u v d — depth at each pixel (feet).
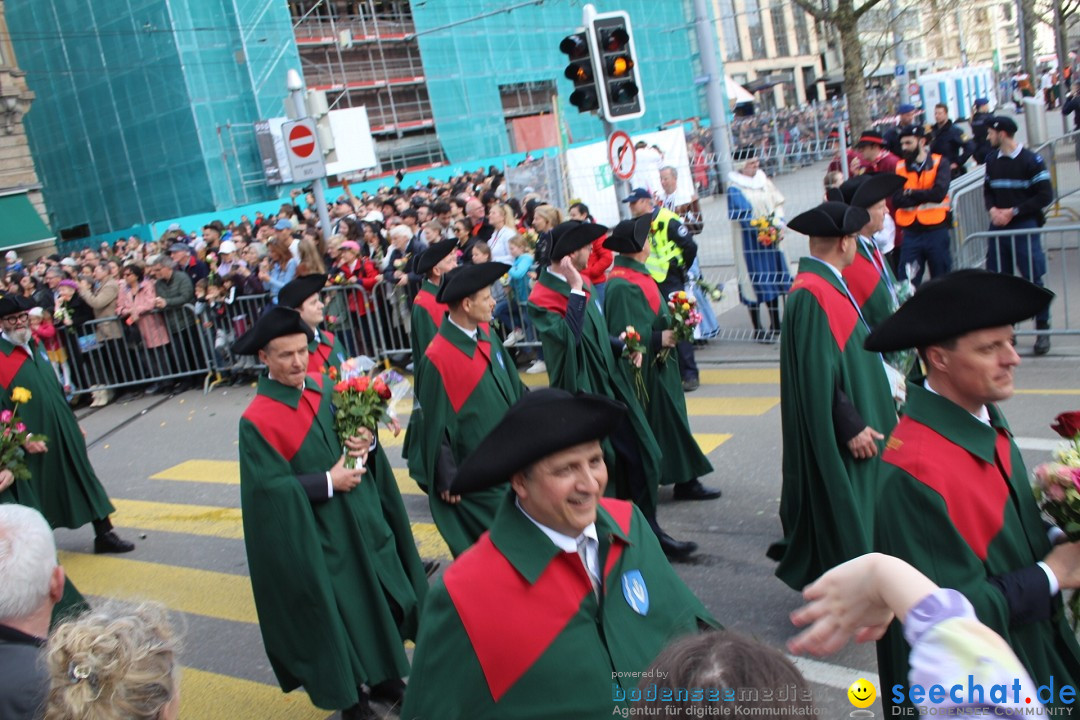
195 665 19.49
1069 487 8.78
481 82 131.23
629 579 9.12
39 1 112.47
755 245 37.11
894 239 36.52
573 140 139.74
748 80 174.19
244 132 107.24
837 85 185.88
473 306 18.58
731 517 22.43
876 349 9.62
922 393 9.73
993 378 9.22
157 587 24.00
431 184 85.46
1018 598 9.00
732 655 5.47
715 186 40.60
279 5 108.68
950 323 9.12
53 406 25.80
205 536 27.30
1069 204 50.19
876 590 6.35
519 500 9.11
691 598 9.40
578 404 8.68
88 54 110.11
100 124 112.16
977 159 55.11
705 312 37.83
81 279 46.83
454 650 8.82
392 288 40.83
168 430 40.16
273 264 43.88
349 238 44.68
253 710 17.47
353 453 15.79
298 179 43.86
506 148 134.31
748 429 28.19
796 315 16.10
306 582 15.16
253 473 15.31
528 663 8.64
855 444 15.64
